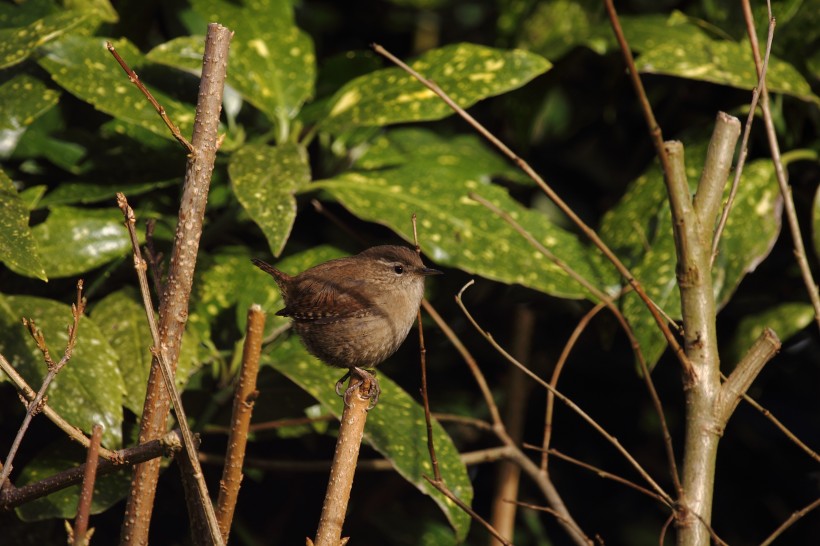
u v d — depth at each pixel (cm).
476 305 1091
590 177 1206
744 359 695
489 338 735
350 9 1254
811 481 1136
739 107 1016
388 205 888
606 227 956
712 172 708
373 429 828
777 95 997
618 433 1159
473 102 884
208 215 982
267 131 1007
